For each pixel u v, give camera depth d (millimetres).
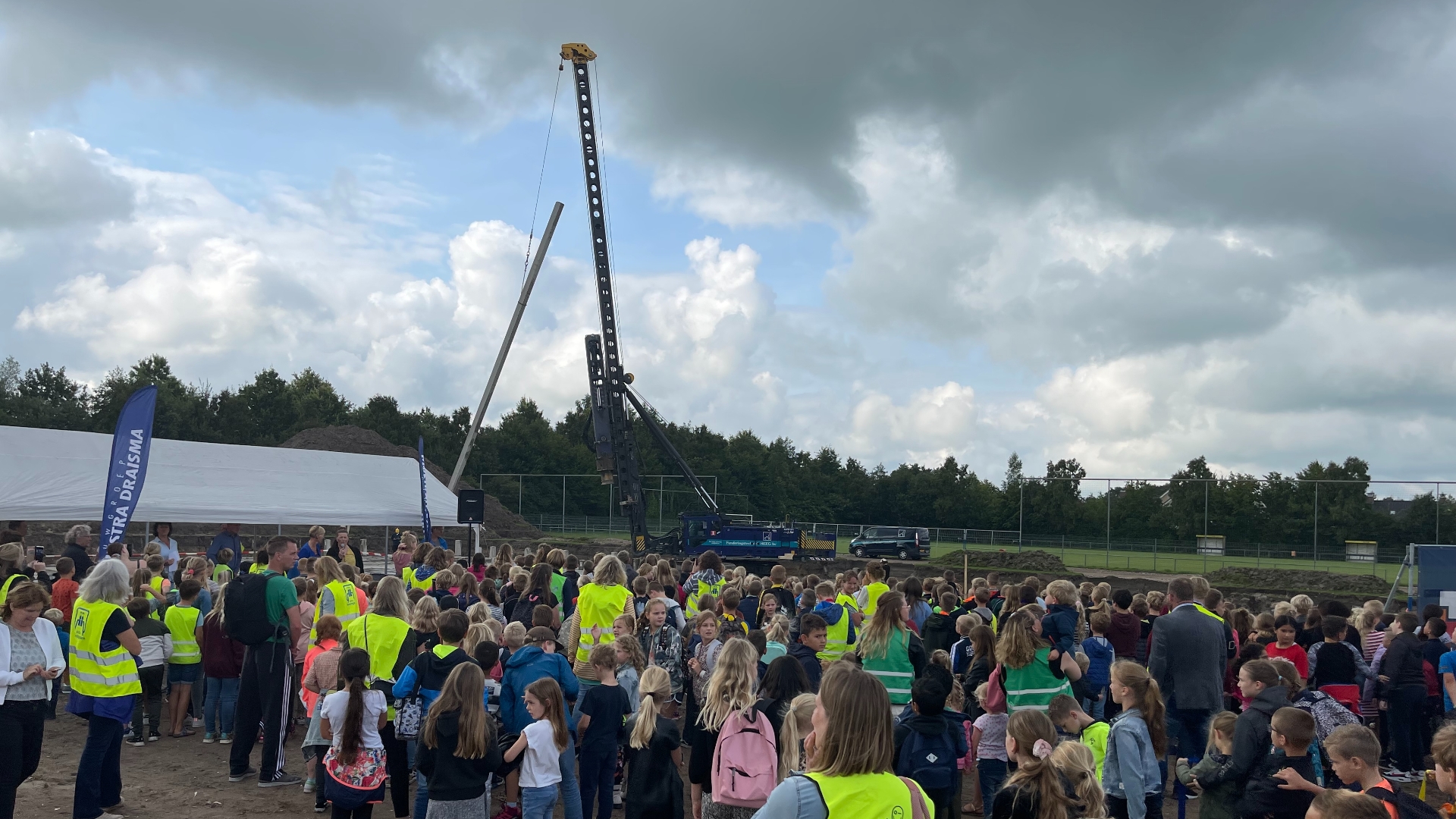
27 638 6957
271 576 9414
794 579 14234
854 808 2947
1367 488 44719
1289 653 9484
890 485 96750
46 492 19141
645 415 43625
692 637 9891
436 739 6215
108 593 7938
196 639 11359
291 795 8930
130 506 14422
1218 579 41969
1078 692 8219
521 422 95062
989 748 7438
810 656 7895
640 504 42875
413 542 16188
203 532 40562
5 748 6758
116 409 78312
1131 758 5953
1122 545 54625
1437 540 48781
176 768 9828
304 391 97312
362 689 6816
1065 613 7570
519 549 53688
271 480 22812
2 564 11359
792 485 96562
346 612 10297
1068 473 96500
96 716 7820
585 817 7355
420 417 97062
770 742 5766
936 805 5863
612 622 9570
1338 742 4871
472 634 7906
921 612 11508
